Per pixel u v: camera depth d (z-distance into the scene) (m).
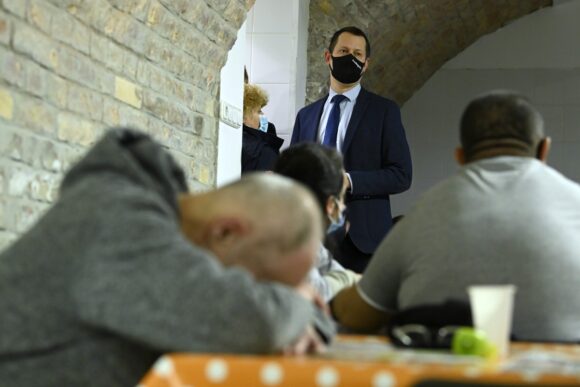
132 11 7.67
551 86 19.02
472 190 4.57
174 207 3.28
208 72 9.56
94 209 3.06
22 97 6.30
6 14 6.03
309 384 2.63
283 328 3.04
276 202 3.26
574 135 18.92
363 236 9.17
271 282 3.26
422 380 2.55
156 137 8.51
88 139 7.28
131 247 2.98
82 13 6.99
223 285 2.98
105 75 7.50
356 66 9.74
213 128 9.80
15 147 6.21
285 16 14.19
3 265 3.08
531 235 4.38
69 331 3.04
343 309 5.00
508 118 4.75
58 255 3.04
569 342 4.28
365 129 9.61
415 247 4.59
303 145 5.80
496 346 3.36
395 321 3.97
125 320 2.92
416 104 19.28
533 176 4.57
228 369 2.68
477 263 4.38
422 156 19.20
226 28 9.58
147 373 3.10
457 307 3.88
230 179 10.23
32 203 6.50
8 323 3.03
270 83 14.16
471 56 19.19
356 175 9.20
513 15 19.00
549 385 2.57
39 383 3.02
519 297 4.30
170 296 2.94
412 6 15.80
